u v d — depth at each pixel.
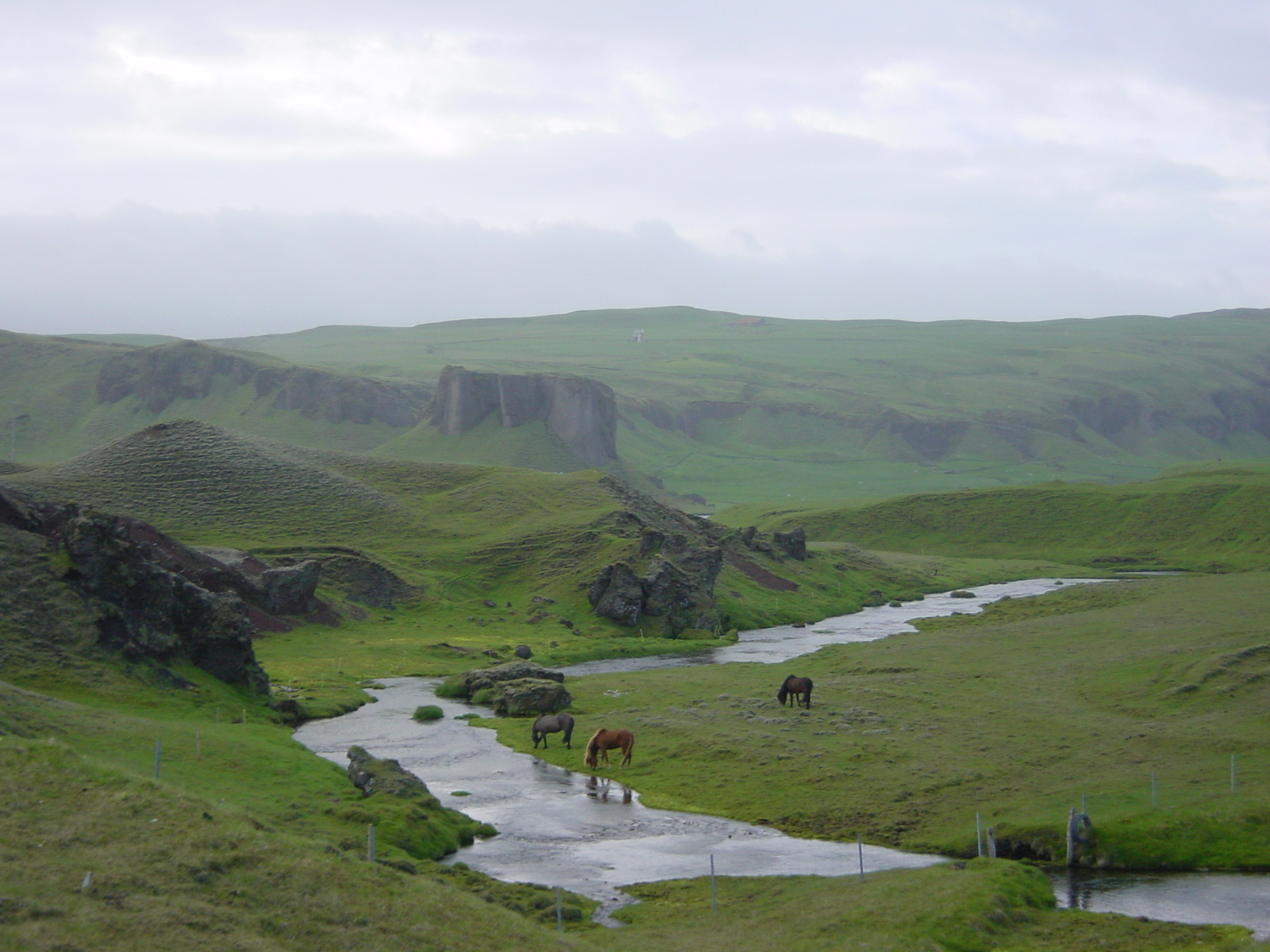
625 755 67.81
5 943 22.62
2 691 56.94
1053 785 58.38
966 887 41.25
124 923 25.28
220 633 84.00
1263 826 49.16
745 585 177.75
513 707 86.31
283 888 30.22
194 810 34.22
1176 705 77.88
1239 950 34.16
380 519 188.62
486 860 48.09
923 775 61.78
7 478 181.88
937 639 127.44
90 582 81.50
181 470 195.38
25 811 31.02
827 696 88.62
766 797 59.38
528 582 164.38
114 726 58.00
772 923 38.44
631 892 43.66
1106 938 37.03
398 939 29.05
